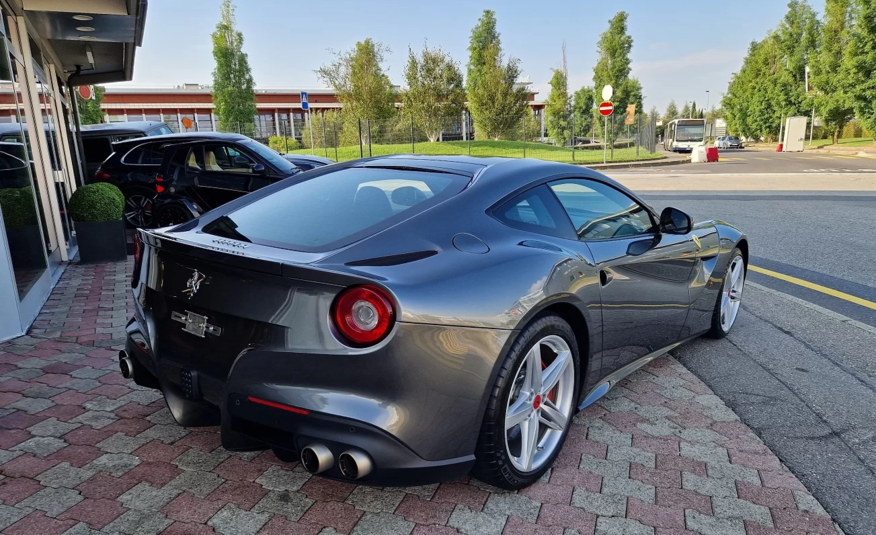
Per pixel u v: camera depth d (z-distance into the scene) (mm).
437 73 35531
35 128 7012
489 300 2145
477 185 2645
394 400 1973
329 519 2225
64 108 11234
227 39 42969
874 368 3828
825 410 3229
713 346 4246
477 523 2217
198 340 2227
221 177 8430
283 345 2004
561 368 2543
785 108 56812
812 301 5410
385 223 2367
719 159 33688
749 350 4164
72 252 7957
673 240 3488
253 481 2471
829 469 2643
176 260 2324
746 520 2273
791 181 17250
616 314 2906
